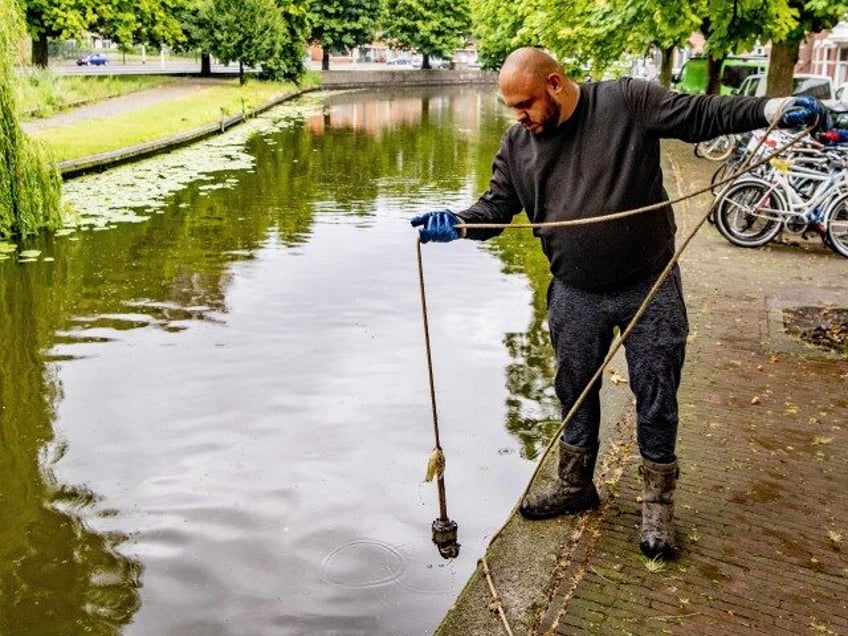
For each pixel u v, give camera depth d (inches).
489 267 352.2
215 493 177.8
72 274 344.2
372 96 1793.8
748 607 118.0
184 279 336.2
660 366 122.7
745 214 350.0
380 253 378.3
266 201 512.7
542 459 135.6
